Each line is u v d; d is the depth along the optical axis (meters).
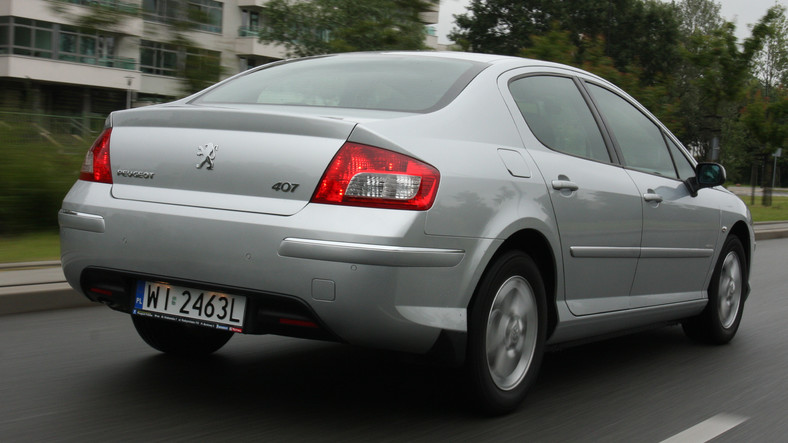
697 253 5.37
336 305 3.25
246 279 3.37
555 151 4.26
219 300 3.51
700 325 5.77
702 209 5.40
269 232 3.32
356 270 3.22
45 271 6.76
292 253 3.27
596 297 4.48
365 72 4.26
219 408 3.85
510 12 47.09
